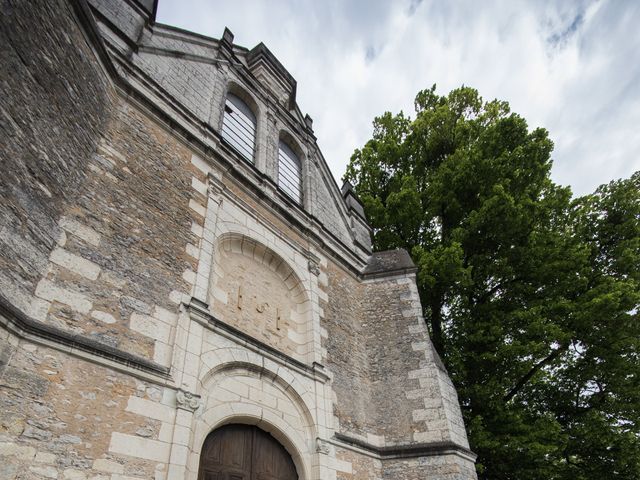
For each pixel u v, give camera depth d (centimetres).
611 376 1048
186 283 636
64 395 428
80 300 488
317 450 708
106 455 436
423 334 970
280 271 893
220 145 853
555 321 1076
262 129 1063
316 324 873
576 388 1098
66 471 400
